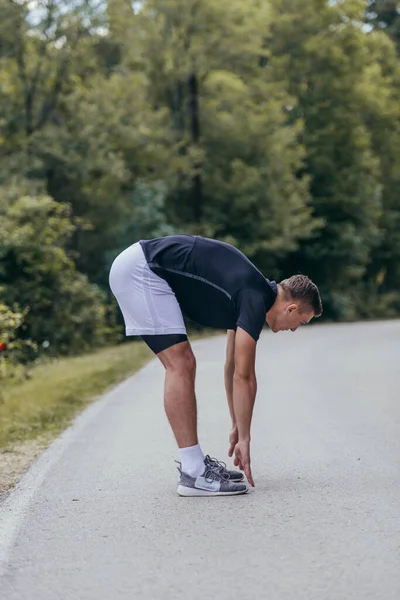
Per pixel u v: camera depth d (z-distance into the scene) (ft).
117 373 50.55
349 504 17.53
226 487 18.58
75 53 105.91
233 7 113.91
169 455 23.90
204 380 44.06
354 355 57.26
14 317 48.96
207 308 18.88
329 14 145.18
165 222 116.98
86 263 112.88
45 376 50.78
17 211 80.12
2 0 101.04
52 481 21.04
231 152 125.59
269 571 13.55
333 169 145.18
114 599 12.62
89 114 106.73
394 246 166.50
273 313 18.76
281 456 23.27
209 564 14.01
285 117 125.59
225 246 18.80
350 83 146.72
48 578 13.66
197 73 117.70
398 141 162.50
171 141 116.37
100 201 111.24
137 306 18.90
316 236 137.49
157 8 113.60
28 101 105.60
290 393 37.58
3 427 30.78
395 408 32.71
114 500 18.69
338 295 143.95
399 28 196.24
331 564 13.76
